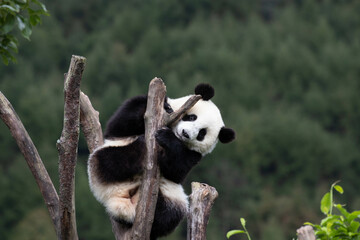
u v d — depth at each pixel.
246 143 154.62
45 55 177.88
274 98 188.25
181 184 23.64
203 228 19.47
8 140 132.88
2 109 19.66
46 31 189.12
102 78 175.12
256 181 147.62
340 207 20.38
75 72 16.86
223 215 130.00
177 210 22.56
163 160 21.77
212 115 23.38
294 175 157.50
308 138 161.12
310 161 159.62
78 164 100.50
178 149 21.70
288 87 190.88
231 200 135.38
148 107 20.08
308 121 168.25
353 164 165.00
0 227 117.94
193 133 22.45
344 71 198.12
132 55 189.88
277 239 120.12
